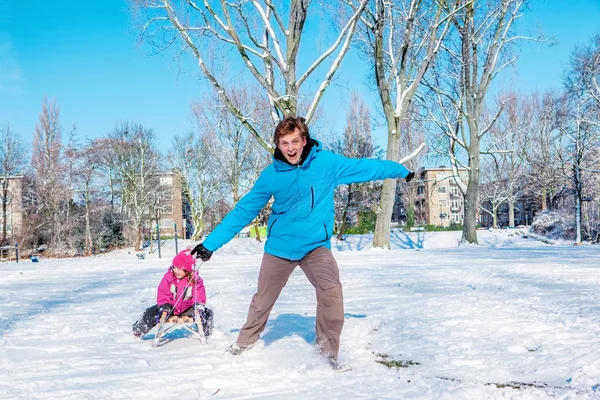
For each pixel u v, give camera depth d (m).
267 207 36.09
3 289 10.76
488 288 8.03
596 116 31.30
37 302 8.40
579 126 30.94
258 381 3.45
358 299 7.25
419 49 22.17
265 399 3.03
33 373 3.72
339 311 3.91
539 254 17.03
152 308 5.04
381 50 21.11
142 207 45.88
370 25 21.42
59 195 44.94
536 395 2.95
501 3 24.34
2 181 43.59
